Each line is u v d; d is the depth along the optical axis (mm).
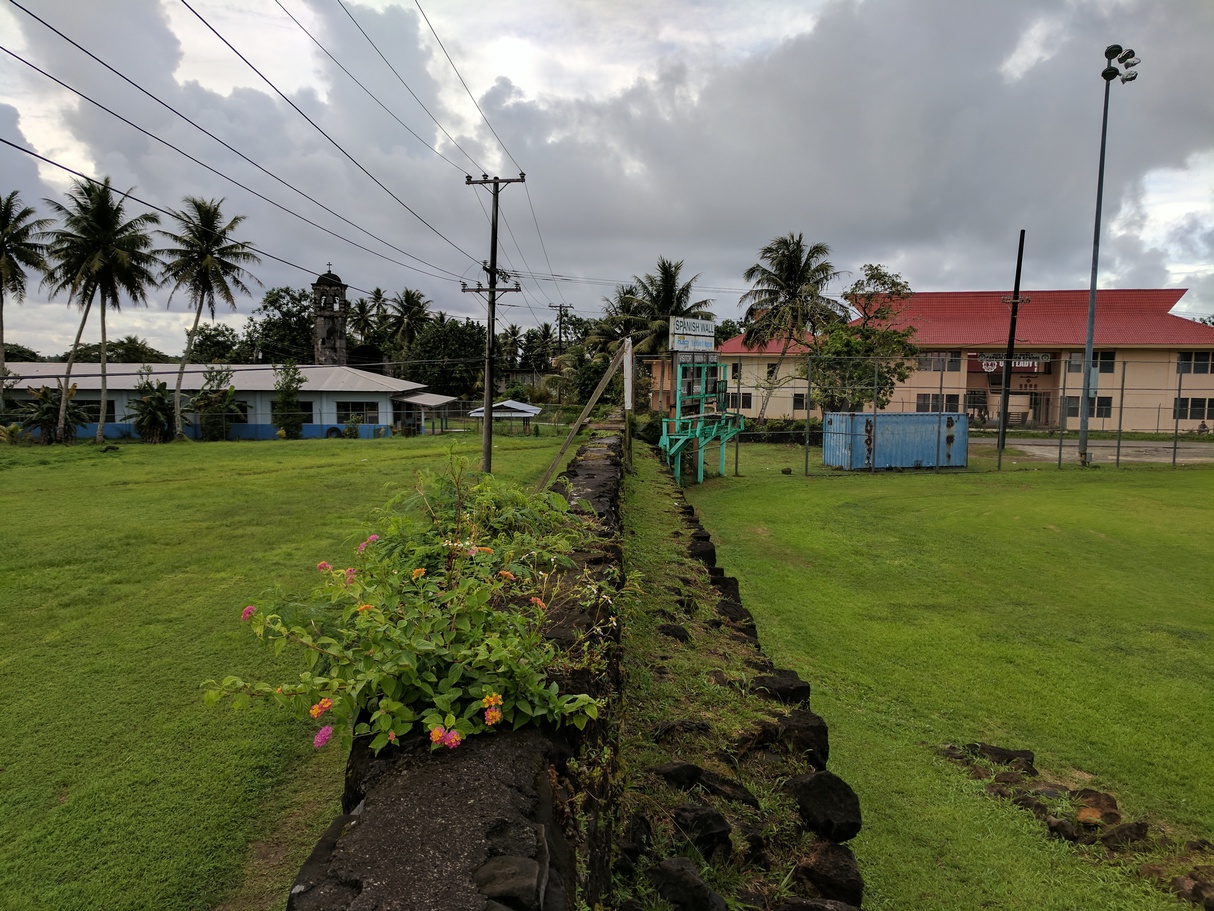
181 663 5453
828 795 3342
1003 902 3576
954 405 37562
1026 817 4488
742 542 12320
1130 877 3883
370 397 35562
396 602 2422
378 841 1663
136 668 5367
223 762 4137
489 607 2844
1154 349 35844
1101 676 6996
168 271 30766
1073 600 9422
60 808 3709
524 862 1582
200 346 57312
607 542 4910
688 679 4312
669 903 2326
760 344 37781
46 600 6945
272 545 9344
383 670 2125
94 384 34406
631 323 42156
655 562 6773
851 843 3998
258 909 3084
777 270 37219
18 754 4191
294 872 3316
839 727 5648
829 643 7715
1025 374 38156
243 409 34719
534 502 4262
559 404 45625
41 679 5172
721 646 5043
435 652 2258
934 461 22031
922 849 4012
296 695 2215
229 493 13820
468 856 1609
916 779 4898
